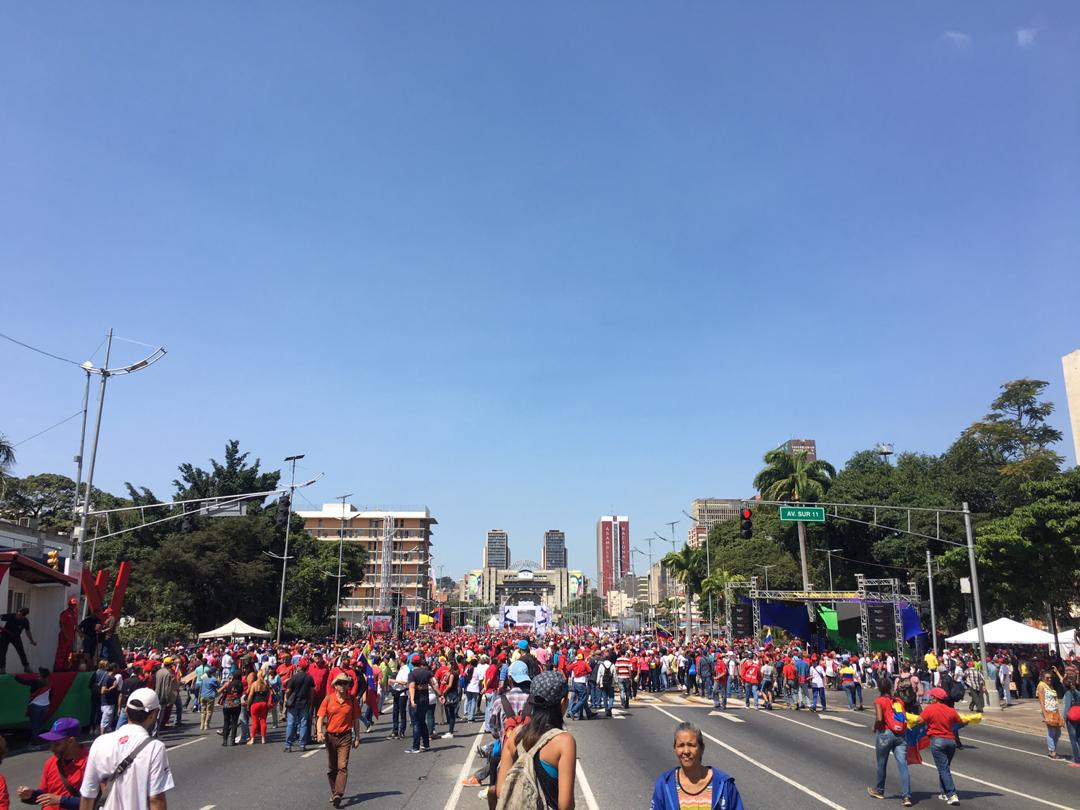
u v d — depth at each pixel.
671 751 16.22
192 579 58.59
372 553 140.88
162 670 20.16
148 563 58.06
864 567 67.06
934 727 12.01
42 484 65.44
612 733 19.38
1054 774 14.95
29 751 16.38
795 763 15.15
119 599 24.42
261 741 17.73
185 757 15.60
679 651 34.12
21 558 19.33
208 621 61.47
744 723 22.20
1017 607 38.34
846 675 27.75
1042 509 33.53
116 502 68.19
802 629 56.22
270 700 18.41
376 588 138.75
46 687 17.44
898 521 61.88
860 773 14.37
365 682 18.47
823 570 70.12
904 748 12.02
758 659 28.36
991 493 62.72
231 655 26.78
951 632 61.97
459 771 13.84
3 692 16.61
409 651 32.00
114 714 18.33
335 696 11.10
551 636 50.75
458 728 20.75
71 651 20.16
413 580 139.12
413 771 13.86
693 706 27.55
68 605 20.64
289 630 70.88
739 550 81.38
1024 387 71.38
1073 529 32.59
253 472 71.44
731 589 63.19
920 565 58.69
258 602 64.38
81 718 18.55
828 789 12.66
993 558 36.22
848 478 68.62
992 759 16.83
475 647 29.36
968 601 53.50
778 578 72.75
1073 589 36.94
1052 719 17.42
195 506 66.12
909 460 71.00
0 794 6.32
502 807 4.53
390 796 11.59
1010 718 25.62
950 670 29.91
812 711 26.50
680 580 94.94
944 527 57.91
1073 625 53.41
